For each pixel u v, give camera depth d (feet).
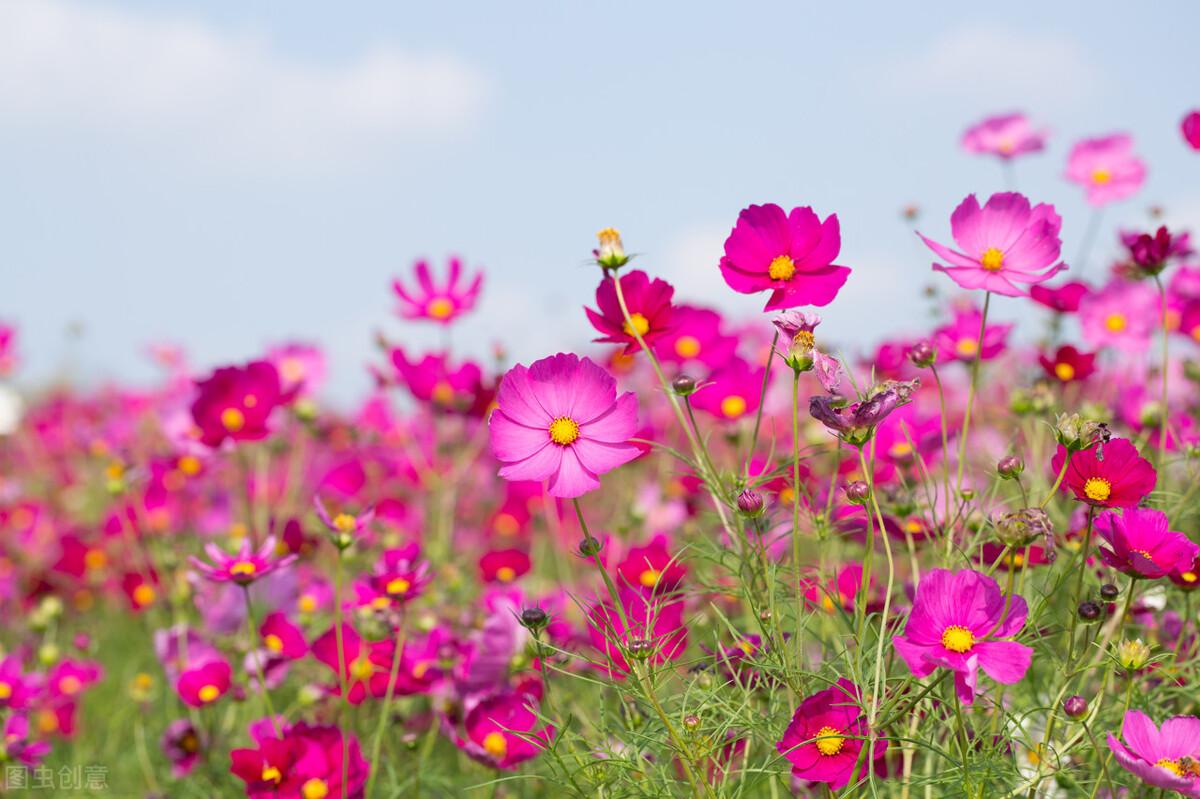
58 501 11.93
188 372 11.22
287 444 8.63
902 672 4.92
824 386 4.58
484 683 5.59
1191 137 5.56
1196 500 5.48
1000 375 6.58
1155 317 6.27
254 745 5.84
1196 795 4.34
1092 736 4.62
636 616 5.19
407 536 7.90
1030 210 4.82
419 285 7.02
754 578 4.96
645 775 4.80
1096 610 4.66
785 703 4.97
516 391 4.72
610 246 4.78
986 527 5.08
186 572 6.75
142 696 6.64
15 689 6.08
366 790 5.36
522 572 6.46
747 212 4.79
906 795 4.71
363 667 5.73
